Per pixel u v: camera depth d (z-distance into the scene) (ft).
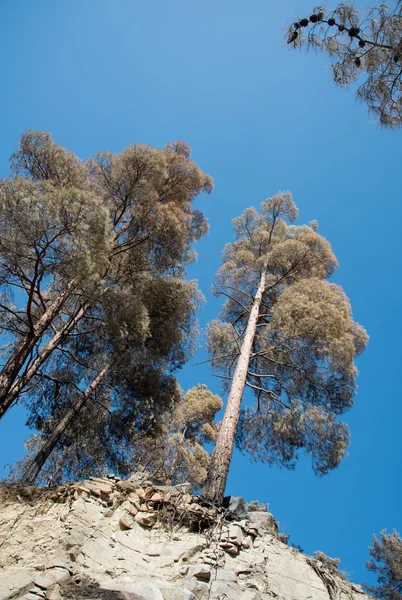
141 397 36.50
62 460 33.65
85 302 30.48
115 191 38.81
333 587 18.95
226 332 41.16
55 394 33.40
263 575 17.54
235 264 45.11
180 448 44.65
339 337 32.71
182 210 42.16
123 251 33.78
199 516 19.97
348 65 15.61
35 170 36.29
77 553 16.28
